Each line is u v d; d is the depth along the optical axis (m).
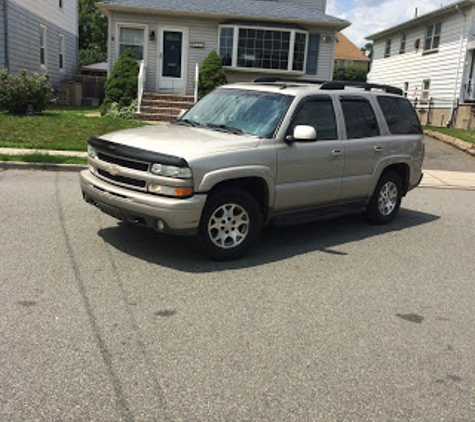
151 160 4.86
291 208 5.94
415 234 7.18
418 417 2.95
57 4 24.80
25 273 4.68
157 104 17.25
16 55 20.03
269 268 5.30
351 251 6.14
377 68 35.12
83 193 5.70
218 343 3.65
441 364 3.58
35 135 12.55
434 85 26.62
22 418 2.71
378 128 6.98
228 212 5.29
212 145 5.13
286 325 4.01
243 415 2.86
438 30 26.31
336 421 2.87
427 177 12.47
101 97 25.61
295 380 3.24
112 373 3.18
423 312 4.47
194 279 4.83
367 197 6.98
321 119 6.17
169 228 4.88
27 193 7.87
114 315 3.97
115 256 5.30
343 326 4.07
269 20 18.25
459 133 19.47
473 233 7.47
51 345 3.46
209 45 18.61
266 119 5.75
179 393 3.02
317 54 19.14
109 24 18.19
